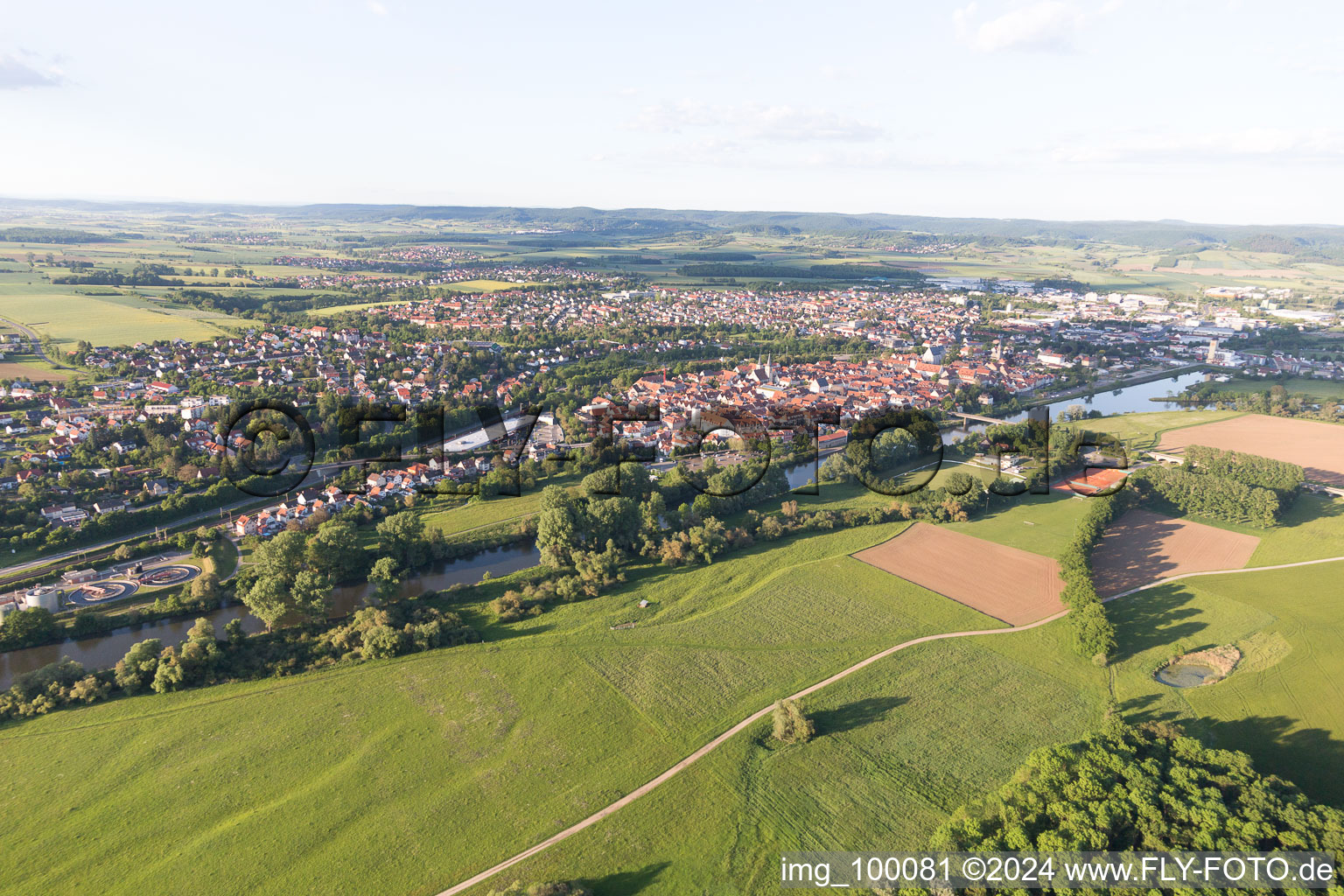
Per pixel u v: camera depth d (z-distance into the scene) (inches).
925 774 5088.6
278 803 4830.2
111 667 6446.9
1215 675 6210.6
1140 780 4500.5
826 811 4771.2
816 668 6348.4
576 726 5595.5
